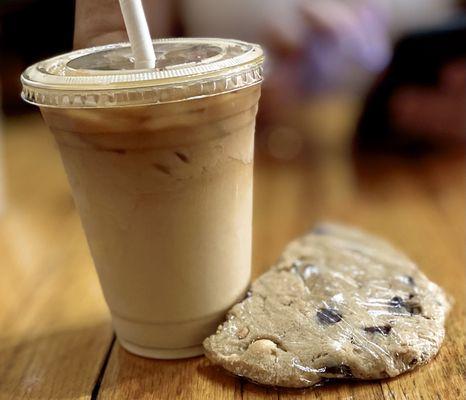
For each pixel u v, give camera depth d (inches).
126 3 13.3
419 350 14.1
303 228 21.3
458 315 15.9
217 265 14.7
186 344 15.1
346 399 13.7
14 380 15.1
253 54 13.8
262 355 14.1
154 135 13.2
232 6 35.1
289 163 28.3
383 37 33.2
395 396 13.6
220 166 13.9
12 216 23.7
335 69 32.4
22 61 28.7
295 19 32.2
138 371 15.0
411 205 22.5
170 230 14.0
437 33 26.6
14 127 36.4
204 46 14.8
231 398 13.9
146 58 13.4
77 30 15.4
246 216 15.1
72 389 14.7
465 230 20.3
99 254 14.8
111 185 13.8
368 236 19.6
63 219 23.1
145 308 14.8
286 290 15.7
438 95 26.9
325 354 13.9
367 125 29.0
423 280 16.2
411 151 28.0
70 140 13.7
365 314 14.9
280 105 31.2
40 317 17.2
